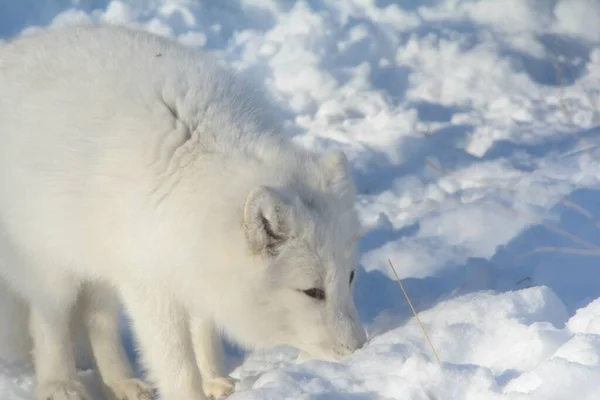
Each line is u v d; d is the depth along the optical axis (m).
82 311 10.34
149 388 10.23
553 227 10.95
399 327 9.26
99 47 9.40
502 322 8.62
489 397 7.18
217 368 10.25
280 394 7.76
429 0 20.86
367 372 8.10
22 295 9.91
